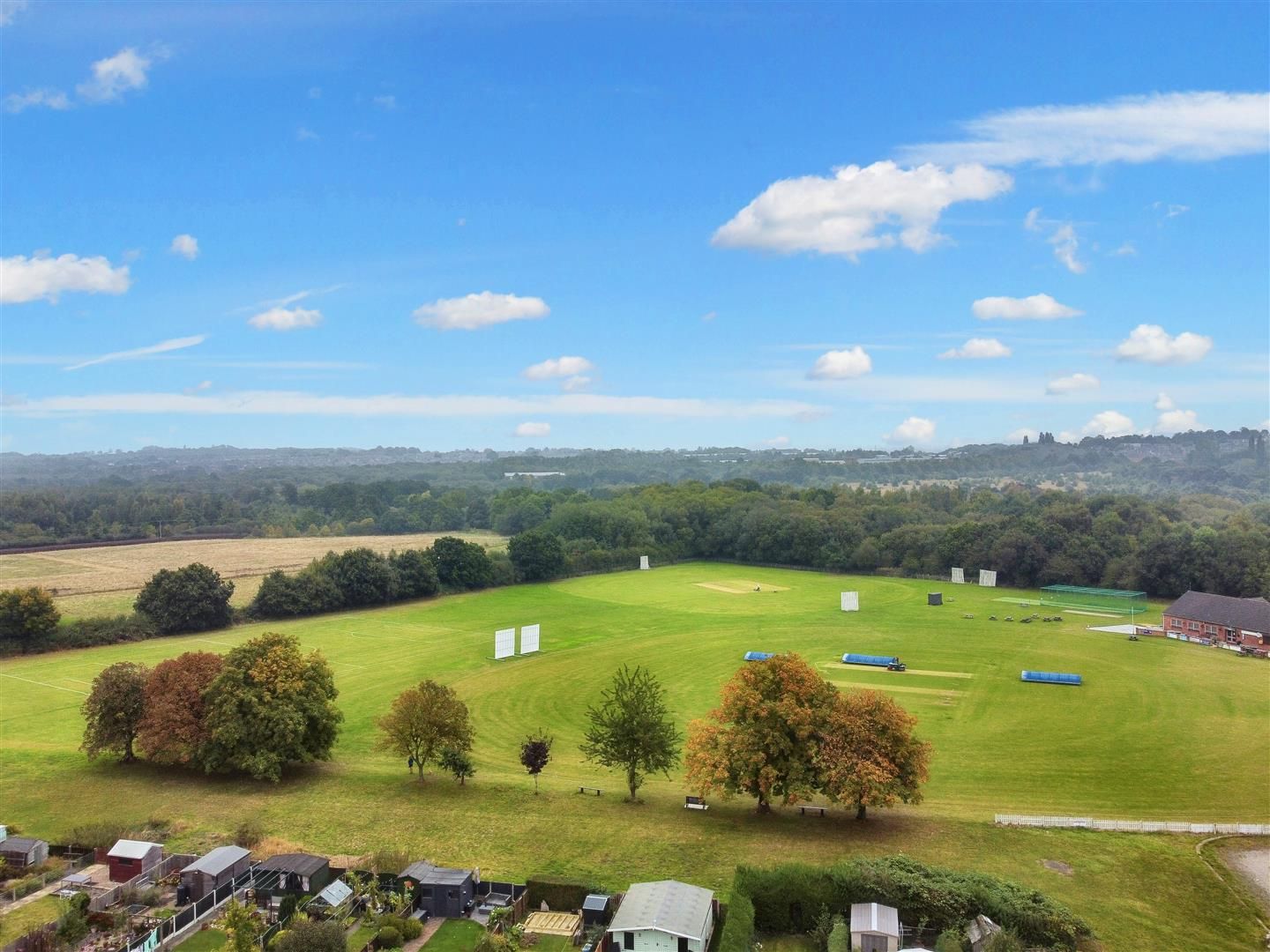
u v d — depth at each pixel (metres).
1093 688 109.56
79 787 74.44
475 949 46.66
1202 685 110.88
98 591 171.12
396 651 132.00
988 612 167.50
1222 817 68.38
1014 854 59.06
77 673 117.88
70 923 48.44
